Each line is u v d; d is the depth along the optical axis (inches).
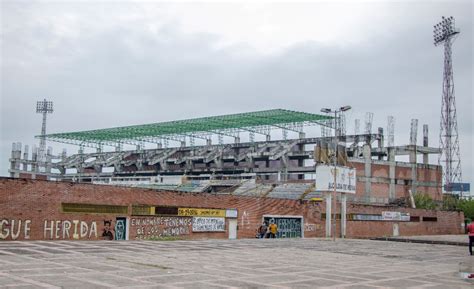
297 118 2962.6
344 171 1920.5
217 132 3398.1
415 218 2488.9
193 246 1178.6
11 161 3794.3
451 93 3127.5
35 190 1264.8
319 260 955.3
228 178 3132.4
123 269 687.1
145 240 1355.8
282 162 3225.9
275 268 781.9
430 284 667.4
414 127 3048.7
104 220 1406.3
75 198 1344.7
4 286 515.8
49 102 4220.0
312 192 2374.5
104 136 3703.3
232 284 593.9
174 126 3324.3
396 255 1163.3
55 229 1296.8
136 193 1493.6
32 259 759.1
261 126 3213.6
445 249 1437.0
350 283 648.4
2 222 1198.9
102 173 3882.9
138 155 3831.2
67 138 3816.4
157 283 577.0
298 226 1995.6
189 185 2962.6
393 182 2829.7
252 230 1838.1
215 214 1720.0
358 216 2164.1
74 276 602.5
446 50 3105.3
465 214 3016.7
